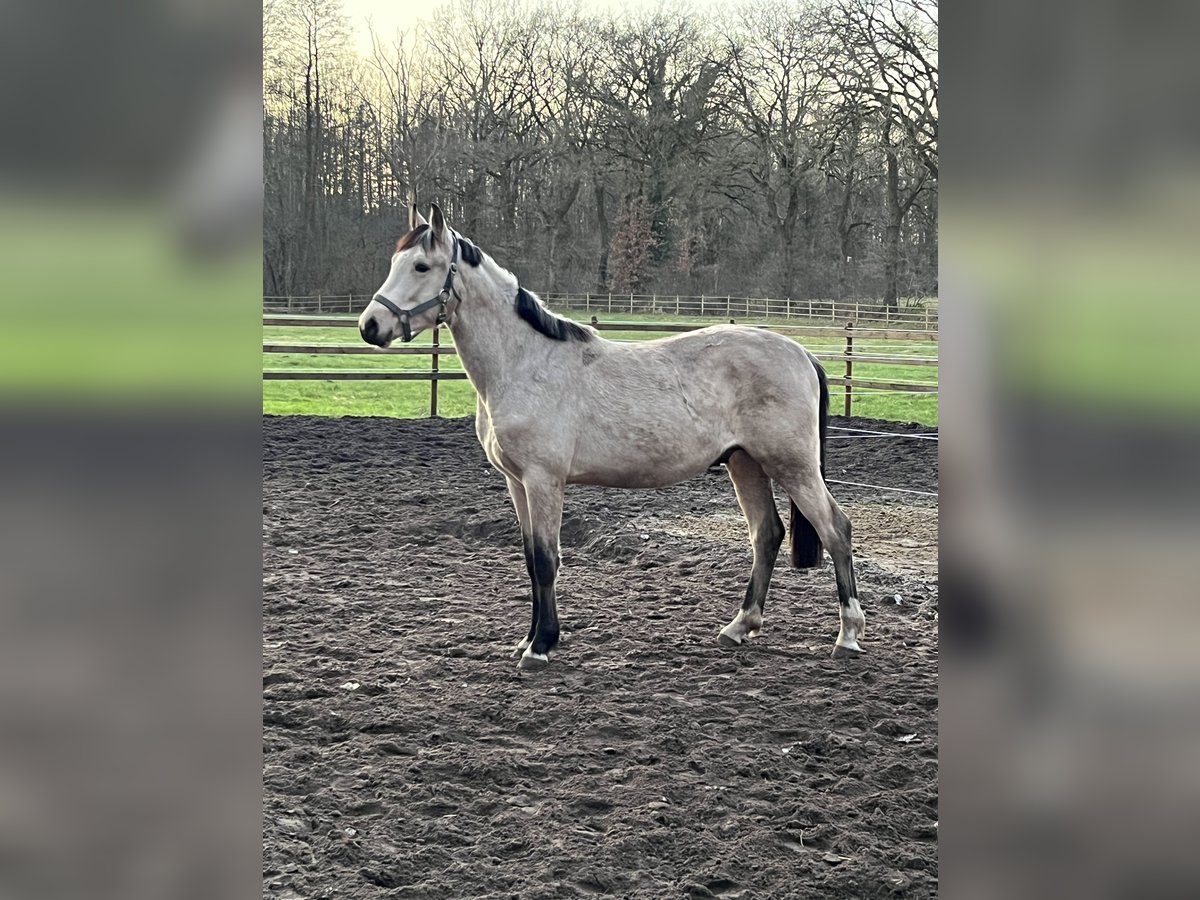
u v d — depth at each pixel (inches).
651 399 178.5
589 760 134.5
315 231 1162.6
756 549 192.2
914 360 459.8
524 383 175.8
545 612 175.8
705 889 101.1
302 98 1143.6
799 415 181.5
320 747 138.4
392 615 203.0
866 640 190.7
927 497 330.3
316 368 637.3
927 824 116.5
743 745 139.8
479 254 176.6
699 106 1294.3
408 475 348.8
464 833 113.2
